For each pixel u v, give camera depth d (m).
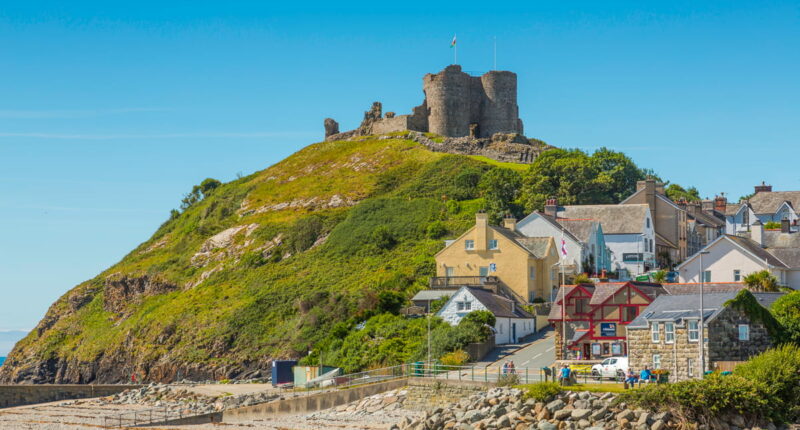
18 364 150.62
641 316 68.50
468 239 111.44
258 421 76.25
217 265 151.62
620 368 67.69
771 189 151.25
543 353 85.44
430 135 191.25
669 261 125.81
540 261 110.31
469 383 69.00
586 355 81.31
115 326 147.00
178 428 75.25
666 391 54.78
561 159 148.50
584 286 82.94
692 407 53.97
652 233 124.25
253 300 130.38
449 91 192.50
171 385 101.62
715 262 94.75
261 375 113.25
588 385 62.09
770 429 53.50
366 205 156.00
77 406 92.44
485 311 91.56
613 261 120.75
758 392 54.34
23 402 95.56
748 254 92.81
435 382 71.12
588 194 144.62
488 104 195.25
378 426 67.44
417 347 90.00
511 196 146.50
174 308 137.88
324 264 137.62
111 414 84.62
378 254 135.75
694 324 63.59
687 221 133.62
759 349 64.31
